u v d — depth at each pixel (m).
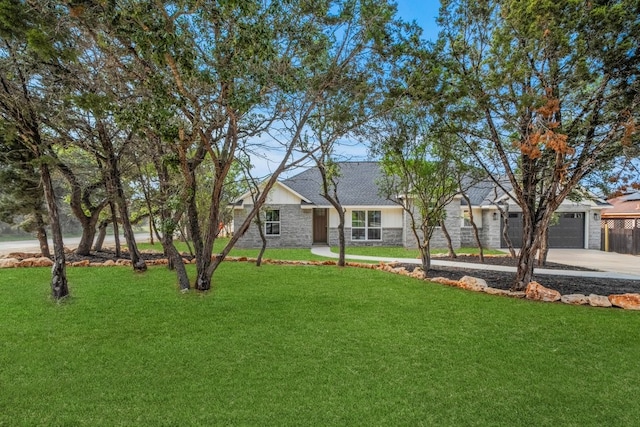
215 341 4.77
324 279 9.04
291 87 5.42
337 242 19.73
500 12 6.51
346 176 21.86
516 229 19.23
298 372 3.91
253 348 4.55
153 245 20.11
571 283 9.09
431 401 3.36
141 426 2.94
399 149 8.78
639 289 8.36
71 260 11.41
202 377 3.78
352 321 5.64
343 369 3.99
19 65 5.80
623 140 5.77
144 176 11.41
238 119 6.32
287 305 6.51
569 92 6.56
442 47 6.23
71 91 6.12
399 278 9.33
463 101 7.05
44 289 7.44
